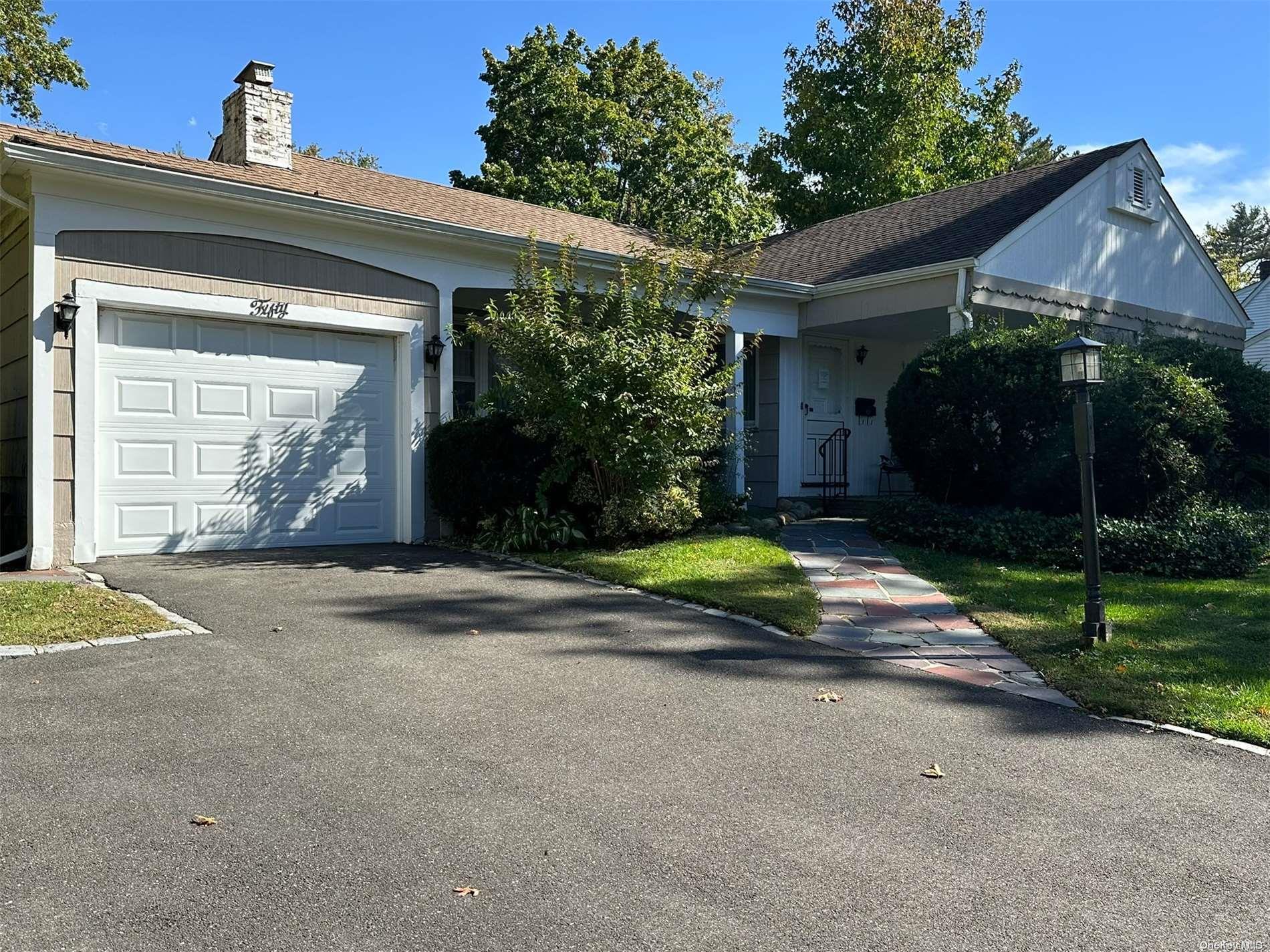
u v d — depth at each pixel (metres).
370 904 2.71
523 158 25.88
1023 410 9.79
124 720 4.20
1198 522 9.23
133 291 8.48
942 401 10.34
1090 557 6.15
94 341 8.31
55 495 8.07
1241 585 8.12
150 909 2.65
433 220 10.10
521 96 25.50
